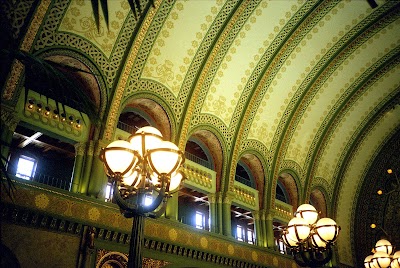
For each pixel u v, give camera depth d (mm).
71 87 5504
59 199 10250
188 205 16234
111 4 12070
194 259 12992
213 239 13805
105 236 10828
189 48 14188
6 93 10031
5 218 9234
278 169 17734
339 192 21297
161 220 12406
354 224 21953
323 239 8188
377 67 18516
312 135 19422
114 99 12344
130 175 6090
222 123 15812
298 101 18000
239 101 16156
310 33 16109
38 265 9352
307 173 19359
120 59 12742
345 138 20906
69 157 13438
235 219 17594
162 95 13906
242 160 17359
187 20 13625
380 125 21688
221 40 14375
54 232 9969
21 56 5441
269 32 15266
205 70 14570
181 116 14383
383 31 17016
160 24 13156
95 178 11336
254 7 14203
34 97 10992
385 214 21953
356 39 16781
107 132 12016
